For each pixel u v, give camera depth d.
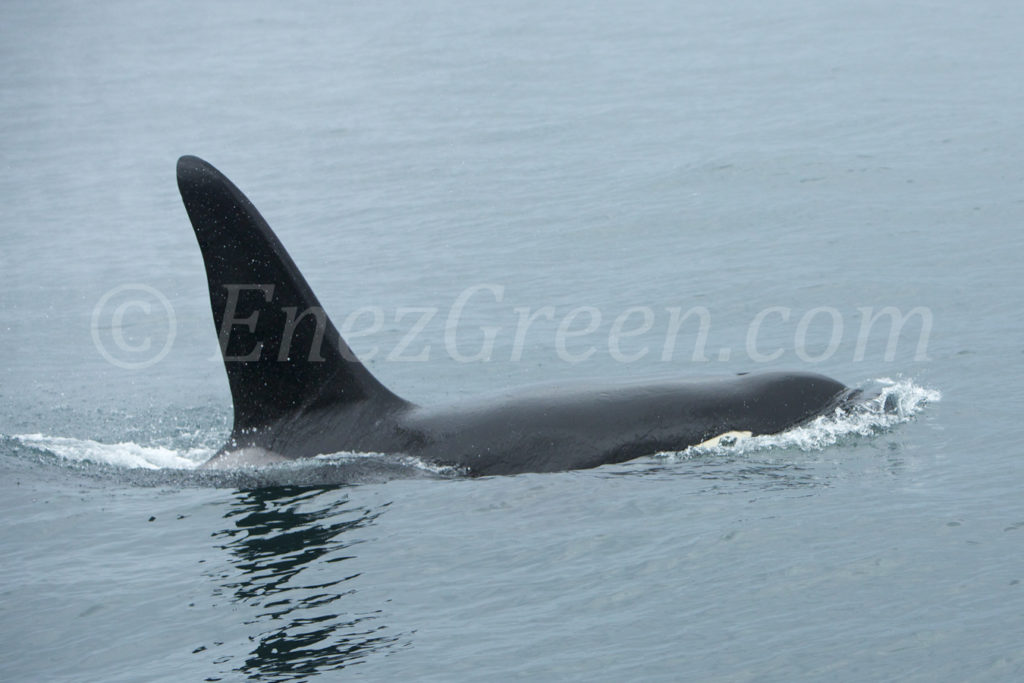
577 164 107.62
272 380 46.03
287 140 130.25
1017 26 155.75
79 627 34.50
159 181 118.12
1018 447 43.28
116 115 154.38
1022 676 28.73
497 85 148.62
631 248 82.06
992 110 111.69
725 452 43.25
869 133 107.31
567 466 42.97
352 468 44.16
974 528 36.50
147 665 32.09
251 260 44.41
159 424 57.00
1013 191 85.69
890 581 33.75
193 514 42.12
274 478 44.41
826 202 87.88
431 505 40.94
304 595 35.41
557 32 182.62
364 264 83.56
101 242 97.44
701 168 100.62
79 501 44.22
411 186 105.69
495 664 30.98
